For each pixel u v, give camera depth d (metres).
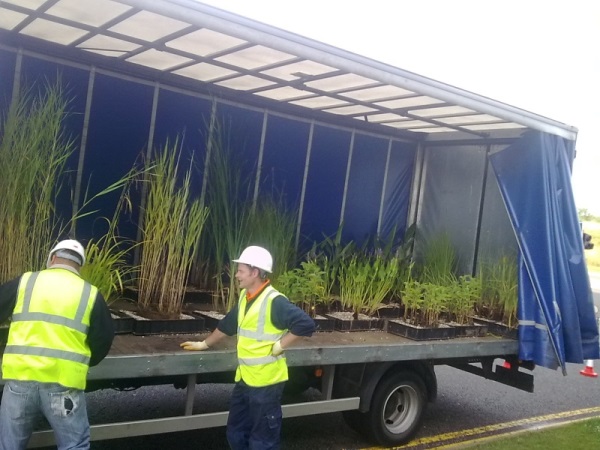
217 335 4.23
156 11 3.78
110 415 5.32
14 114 4.38
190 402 4.27
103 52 5.58
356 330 5.76
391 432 5.44
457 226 7.67
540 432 5.80
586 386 8.35
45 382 3.16
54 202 5.15
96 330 3.30
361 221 7.80
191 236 5.04
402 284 6.77
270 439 4.01
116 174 5.87
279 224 5.94
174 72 6.01
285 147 7.01
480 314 6.88
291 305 3.97
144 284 5.02
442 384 7.82
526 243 6.18
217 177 5.73
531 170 6.25
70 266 3.43
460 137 7.68
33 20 4.71
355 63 4.71
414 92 5.28
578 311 6.26
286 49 4.34
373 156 7.80
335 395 5.27
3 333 3.89
